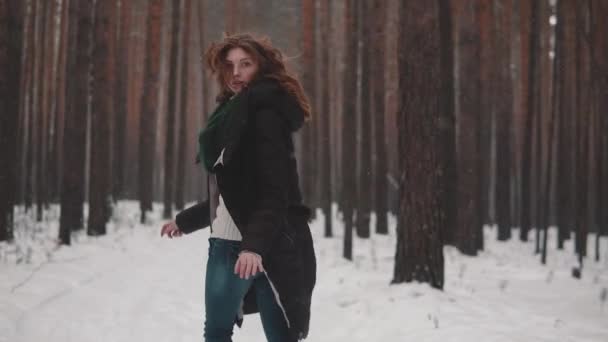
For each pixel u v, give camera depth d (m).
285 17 21.52
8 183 9.46
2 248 8.75
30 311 5.07
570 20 17.69
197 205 2.74
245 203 2.28
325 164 16.72
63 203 10.26
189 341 4.71
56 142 18.97
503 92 18.38
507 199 18.09
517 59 27.45
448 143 12.91
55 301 5.55
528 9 19.41
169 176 19.53
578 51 13.31
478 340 4.64
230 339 2.48
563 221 16.23
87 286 6.42
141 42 28.66
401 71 6.93
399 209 6.92
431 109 6.83
